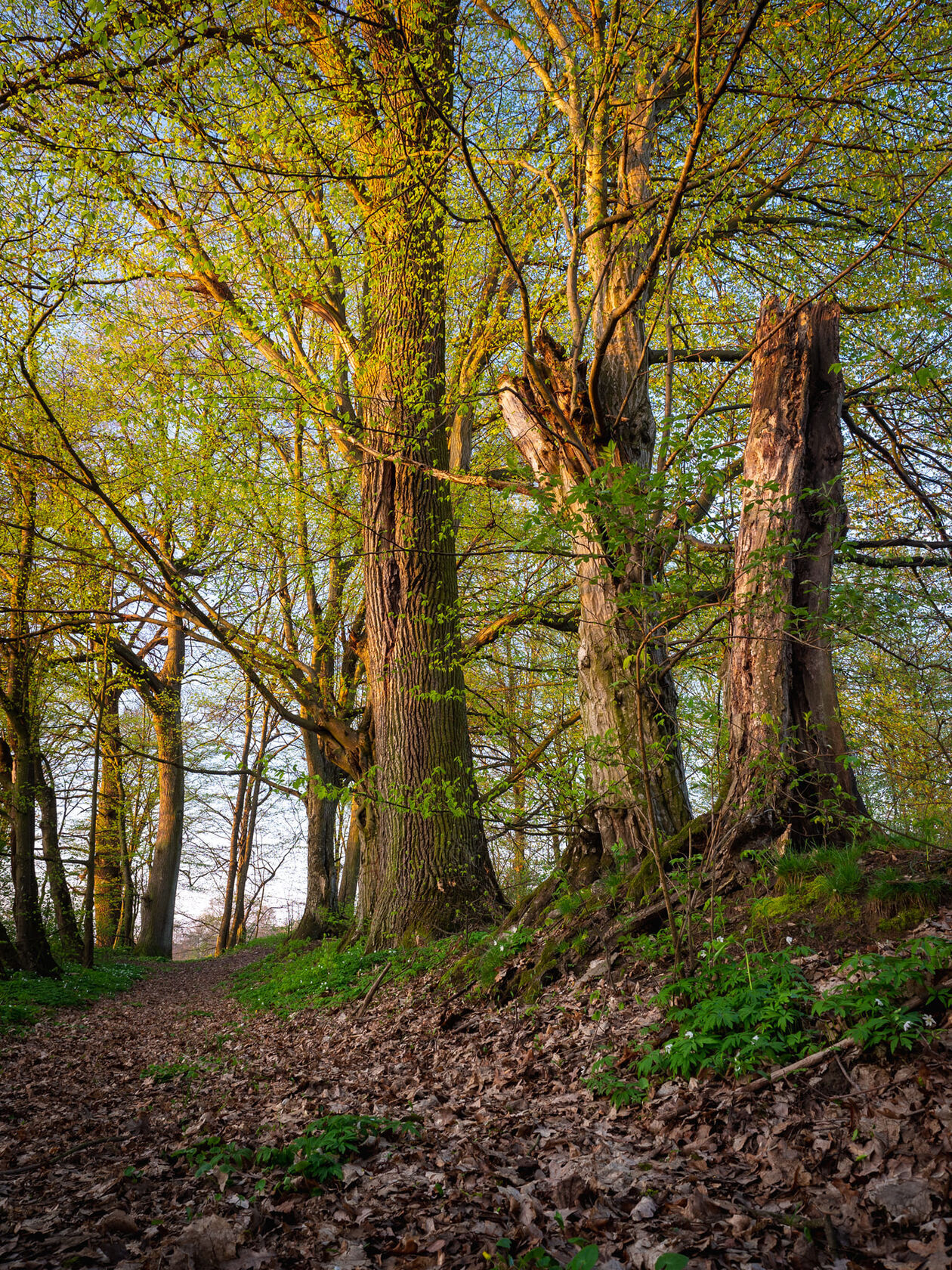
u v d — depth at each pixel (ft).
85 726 69.46
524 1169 11.62
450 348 42.34
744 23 23.91
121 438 38.52
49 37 24.04
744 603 20.53
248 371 27.14
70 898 67.92
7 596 54.65
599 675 26.63
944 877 15.90
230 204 26.00
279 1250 9.95
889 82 24.47
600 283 26.84
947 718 29.58
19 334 26.43
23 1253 10.49
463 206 33.30
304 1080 20.29
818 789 19.79
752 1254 8.43
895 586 25.61
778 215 34.71
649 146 30.96
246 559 43.27
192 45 22.48
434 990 26.12
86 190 24.21
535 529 18.80
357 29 27.99
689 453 17.53
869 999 12.23
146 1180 13.25
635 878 21.91
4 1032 34.37
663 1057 13.98
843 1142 10.32
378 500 38.73
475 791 37.24
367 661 44.65
